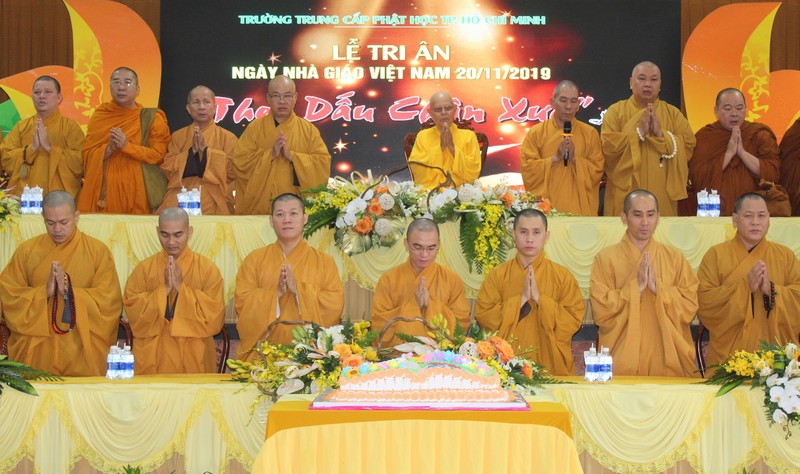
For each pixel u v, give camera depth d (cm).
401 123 1175
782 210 848
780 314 671
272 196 830
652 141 828
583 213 834
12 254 736
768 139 859
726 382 560
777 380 542
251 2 1180
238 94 1172
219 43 1177
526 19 1180
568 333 675
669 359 661
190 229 695
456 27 1181
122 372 598
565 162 825
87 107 1161
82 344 668
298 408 460
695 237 748
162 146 855
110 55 1164
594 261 701
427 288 685
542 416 453
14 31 1163
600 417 552
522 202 752
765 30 1161
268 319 669
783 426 545
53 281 659
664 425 551
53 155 847
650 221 682
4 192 750
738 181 853
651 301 672
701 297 698
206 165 833
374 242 739
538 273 691
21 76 1161
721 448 551
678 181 832
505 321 670
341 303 689
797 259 721
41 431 546
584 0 1174
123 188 841
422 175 845
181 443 549
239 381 571
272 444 451
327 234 755
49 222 677
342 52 1179
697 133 870
